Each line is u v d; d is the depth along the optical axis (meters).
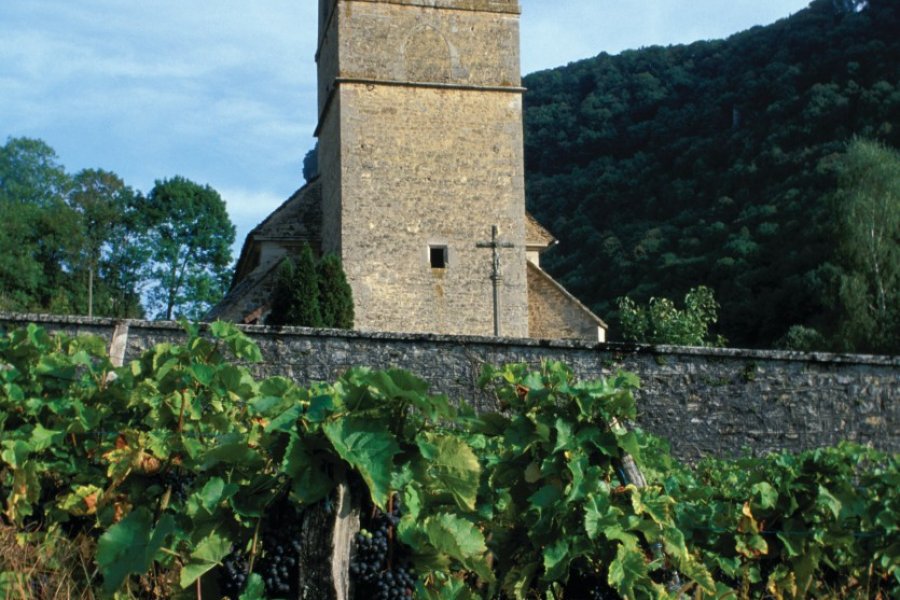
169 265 54.16
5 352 6.27
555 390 5.24
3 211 52.62
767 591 5.91
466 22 26.14
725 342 33.56
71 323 11.12
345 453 4.26
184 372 5.80
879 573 5.96
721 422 11.70
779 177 53.22
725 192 55.19
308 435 4.41
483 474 5.34
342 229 25.02
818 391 11.95
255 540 4.59
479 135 25.95
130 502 5.32
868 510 5.84
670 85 68.44
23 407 5.97
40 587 4.90
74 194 56.38
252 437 5.11
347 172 25.20
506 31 26.34
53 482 5.70
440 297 25.25
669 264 49.78
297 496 4.29
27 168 58.41
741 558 5.76
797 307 43.19
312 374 11.46
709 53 69.69
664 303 32.34
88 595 4.81
